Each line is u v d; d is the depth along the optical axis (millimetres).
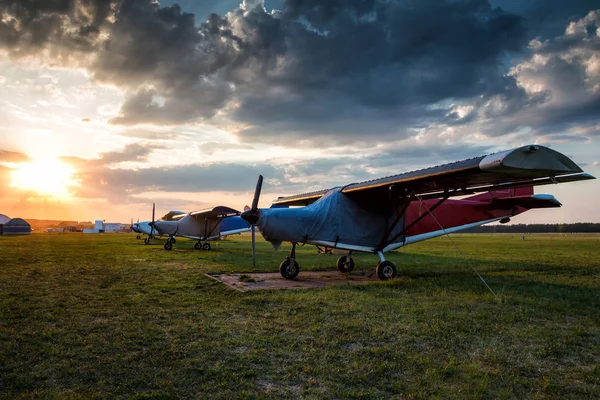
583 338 4609
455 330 4840
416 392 3104
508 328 4988
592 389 3199
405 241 10859
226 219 23359
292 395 3061
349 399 3006
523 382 3312
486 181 8141
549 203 12438
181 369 3572
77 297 7035
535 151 6238
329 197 10172
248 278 9344
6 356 3906
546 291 7766
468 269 12211
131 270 11219
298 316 5559
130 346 4219
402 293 7453
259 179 9531
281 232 9289
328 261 14875
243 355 3939
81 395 3025
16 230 56062
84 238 41250
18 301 6668
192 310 5969
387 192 9828
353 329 4863
